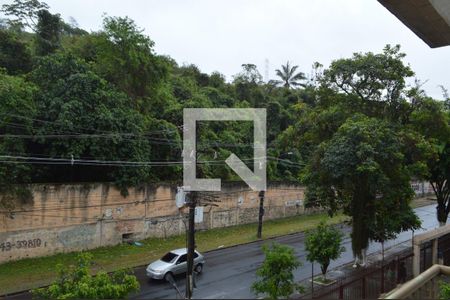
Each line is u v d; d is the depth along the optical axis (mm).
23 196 23406
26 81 28203
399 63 22844
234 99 49312
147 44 32312
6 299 17688
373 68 22828
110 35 31016
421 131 23016
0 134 23766
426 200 59031
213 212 34812
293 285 14305
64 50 34219
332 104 24766
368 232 22750
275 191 41562
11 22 38188
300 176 24812
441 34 3412
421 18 3162
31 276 20938
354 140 19969
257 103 51281
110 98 27391
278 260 13391
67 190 25469
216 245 29062
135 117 28094
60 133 24953
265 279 13734
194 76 52219
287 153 44094
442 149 24266
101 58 31453
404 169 20859
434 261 18984
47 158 24438
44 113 24953
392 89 23281
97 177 28688
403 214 21938
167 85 39594
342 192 23172
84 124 25578
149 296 16406
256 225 37969
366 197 22156
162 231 30844
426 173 21266
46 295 11195
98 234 26984
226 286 17906
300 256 25719
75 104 25219
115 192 27906
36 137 24219
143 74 32219
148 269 20219
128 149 27625
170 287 18375
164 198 31016
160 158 31797
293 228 37031
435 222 41031
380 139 19812
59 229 25094
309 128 24422
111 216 27672
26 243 23625
